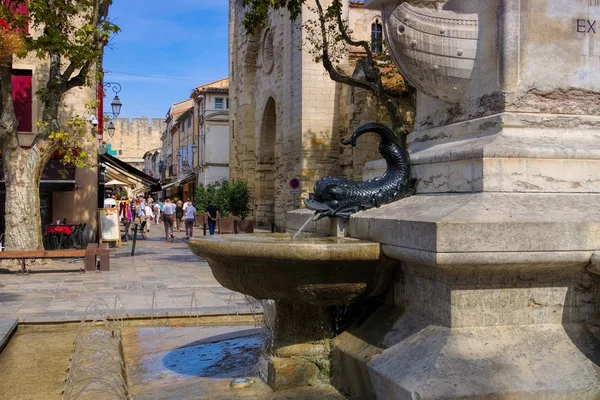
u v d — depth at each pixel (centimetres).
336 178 476
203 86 6119
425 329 371
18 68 2252
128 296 1126
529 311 359
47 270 1617
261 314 820
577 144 407
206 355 570
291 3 1703
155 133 9500
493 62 426
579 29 429
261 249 393
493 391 323
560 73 424
